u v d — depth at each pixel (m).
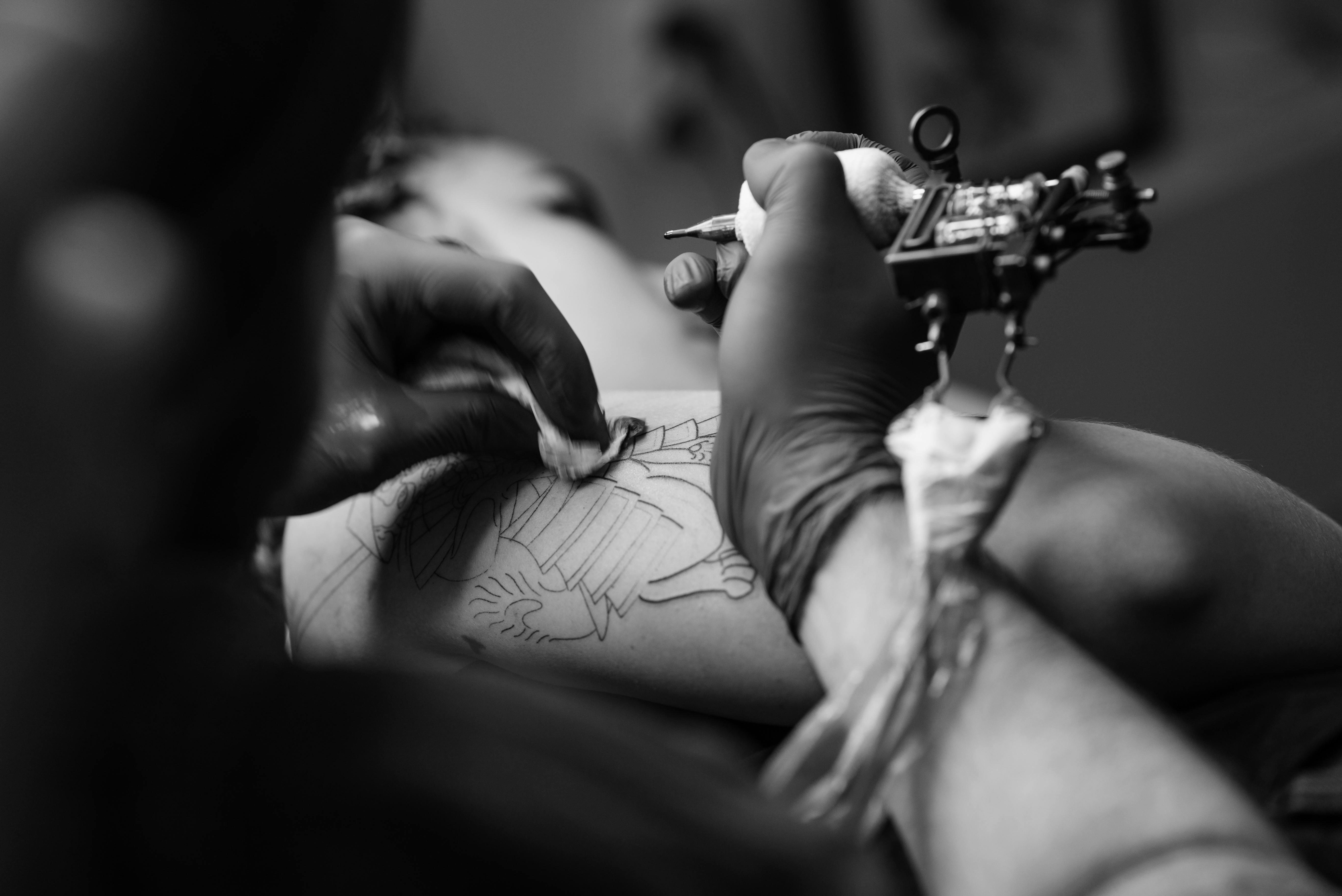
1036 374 2.94
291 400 0.55
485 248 1.61
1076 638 0.74
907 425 0.62
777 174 0.72
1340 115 2.96
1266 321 2.94
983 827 0.56
